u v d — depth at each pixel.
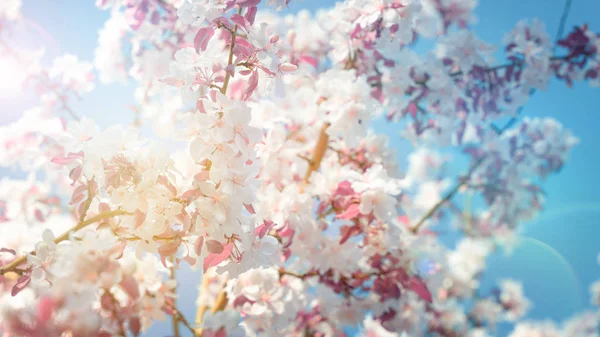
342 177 0.95
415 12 0.95
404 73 1.12
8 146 1.10
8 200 1.17
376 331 1.46
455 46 1.18
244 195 0.68
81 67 1.12
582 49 1.30
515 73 1.22
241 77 0.84
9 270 0.68
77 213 0.69
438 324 1.85
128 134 0.67
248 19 0.70
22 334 0.64
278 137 0.95
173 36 1.08
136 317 0.71
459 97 1.21
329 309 1.11
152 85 1.09
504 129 1.54
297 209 0.93
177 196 0.67
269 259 0.74
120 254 0.66
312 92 1.08
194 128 0.67
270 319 0.96
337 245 0.96
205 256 0.69
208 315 0.84
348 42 1.01
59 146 0.69
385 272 1.03
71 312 0.65
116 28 1.14
